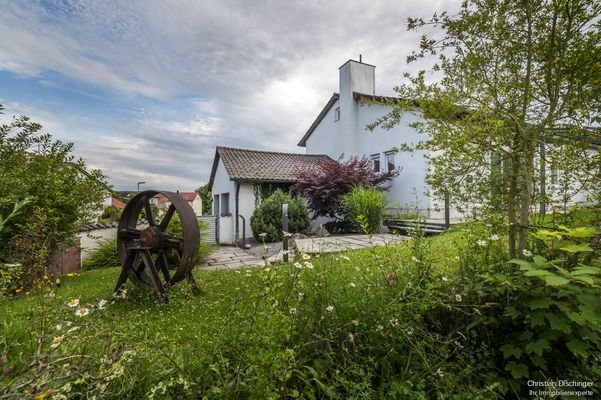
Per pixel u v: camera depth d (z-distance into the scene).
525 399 1.45
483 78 2.21
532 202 2.23
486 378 1.52
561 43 1.95
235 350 1.37
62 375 1.04
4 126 4.07
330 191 9.99
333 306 1.68
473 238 2.16
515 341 1.59
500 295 1.67
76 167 5.10
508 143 2.16
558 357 1.53
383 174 10.27
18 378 0.95
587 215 2.00
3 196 3.87
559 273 1.42
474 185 2.32
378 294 1.71
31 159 4.56
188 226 3.68
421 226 2.43
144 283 3.81
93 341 1.40
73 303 1.51
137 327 2.27
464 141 2.09
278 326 1.44
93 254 6.31
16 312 2.10
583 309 1.34
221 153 12.04
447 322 1.84
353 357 1.50
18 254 3.26
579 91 2.01
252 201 10.91
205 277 4.45
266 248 1.91
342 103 12.73
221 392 1.16
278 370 1.25
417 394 1.34
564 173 2.12
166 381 1.20
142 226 7.58
